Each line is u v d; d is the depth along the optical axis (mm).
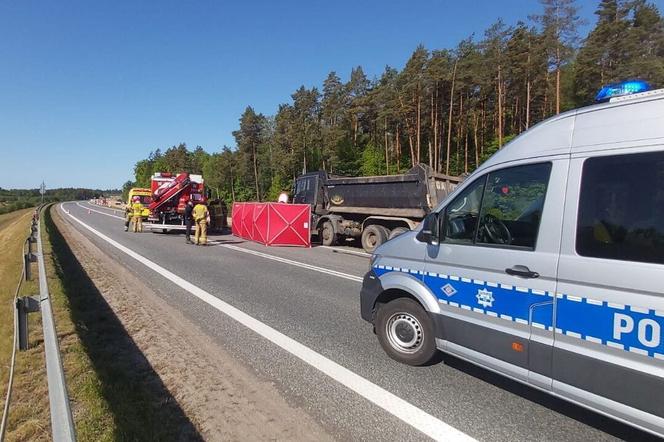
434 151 43469
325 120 55312
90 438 3043
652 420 2639
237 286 8219
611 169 2918
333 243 16250
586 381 2947
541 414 3547
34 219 16609
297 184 18641
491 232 3666
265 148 61531
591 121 3104
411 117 43750
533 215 3342
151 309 6523
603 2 33156
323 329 5641
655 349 2604
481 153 44250
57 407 2494
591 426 3375
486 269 3641
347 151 52219
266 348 4941
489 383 4094
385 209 14344
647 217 2713
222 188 66688
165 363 4508
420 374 4273
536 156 3395
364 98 51344
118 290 7758
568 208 3104
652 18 31938
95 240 16656
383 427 3330
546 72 36250
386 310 4637
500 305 3508
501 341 3506
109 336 5332
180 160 90875
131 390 3855
